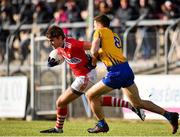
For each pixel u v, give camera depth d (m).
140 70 45.41
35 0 58.84
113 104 29.17
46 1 57.44
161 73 44.94
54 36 27.50
